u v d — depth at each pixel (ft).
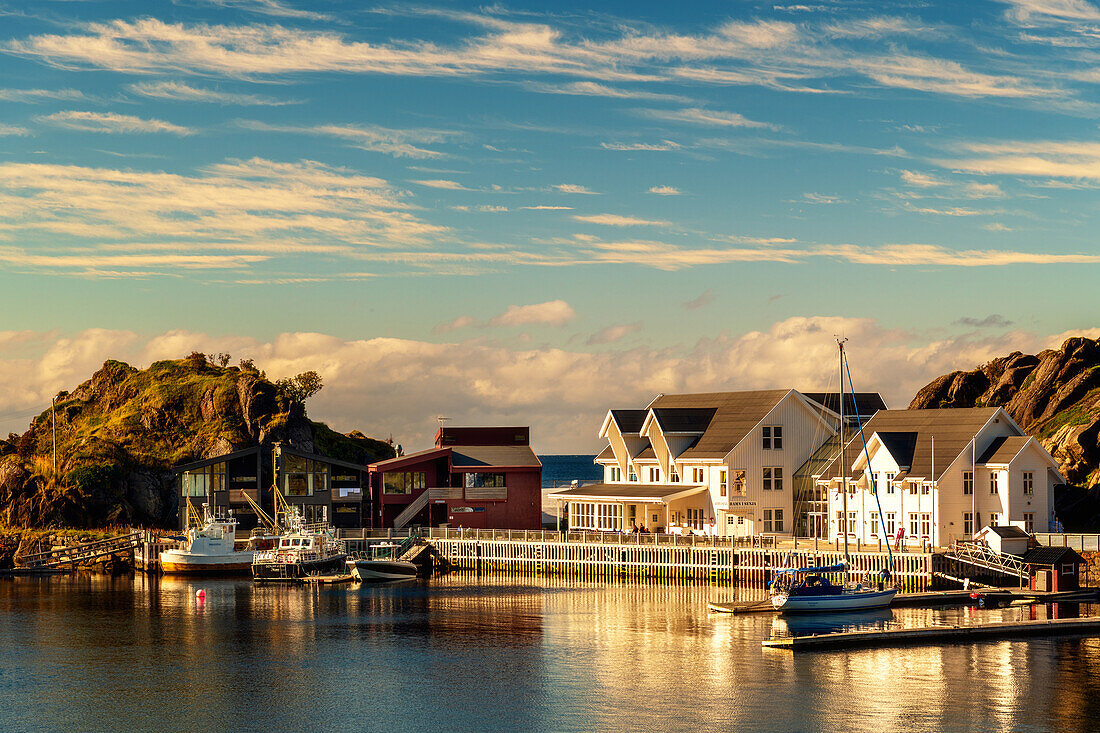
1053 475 361.71
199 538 418.51
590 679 231.50
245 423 562.66
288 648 266.98
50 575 426.10
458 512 460.96
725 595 340.18
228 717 209.26
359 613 316.19
